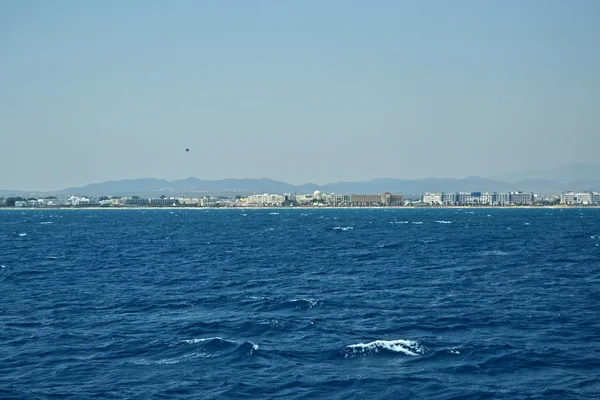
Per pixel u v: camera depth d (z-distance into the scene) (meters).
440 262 104.75
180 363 41.38
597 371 39.31
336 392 35.84
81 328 51.94
